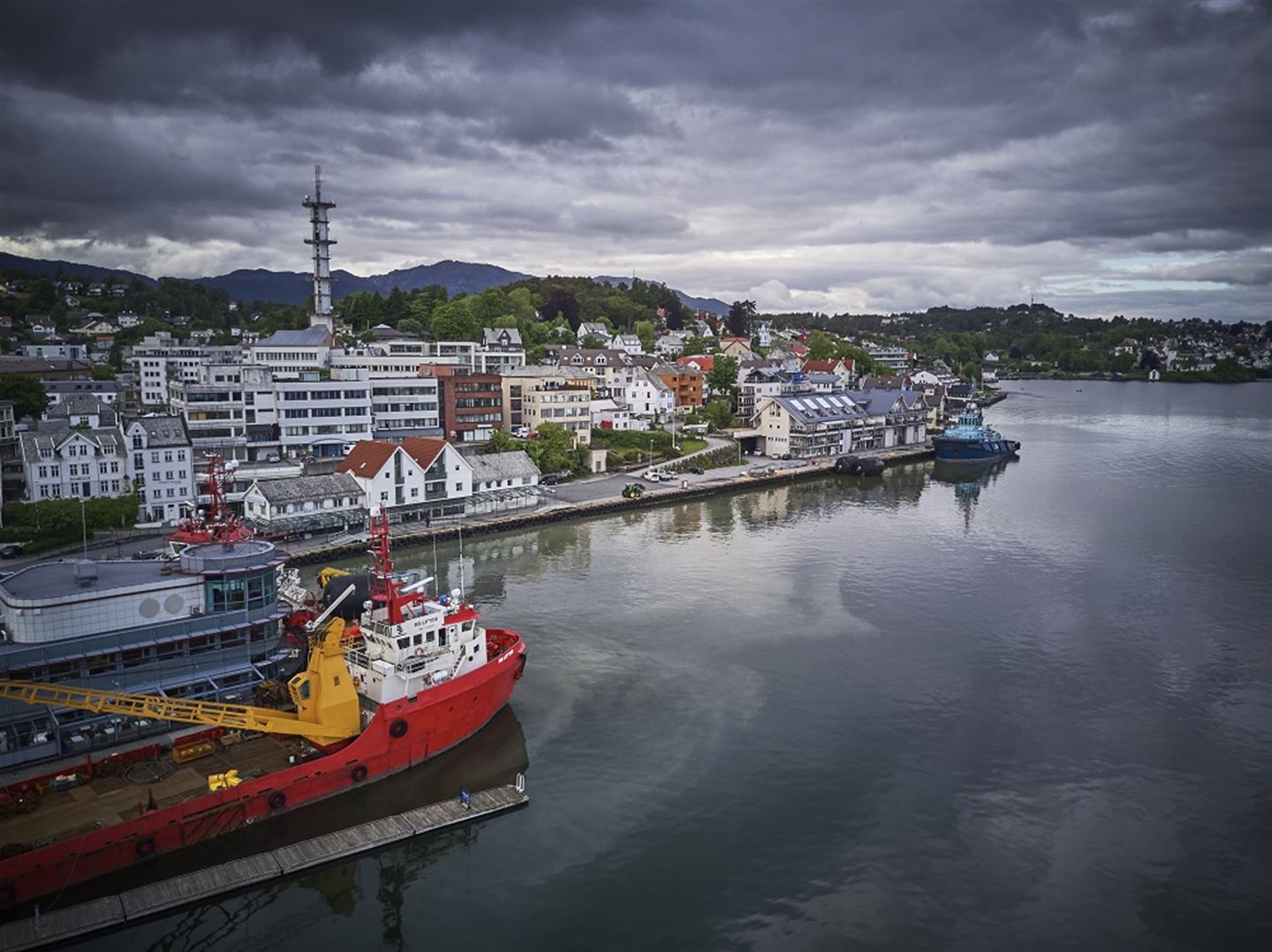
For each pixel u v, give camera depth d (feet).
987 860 146.61
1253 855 149.18
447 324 654.94
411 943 126.93
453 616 181.06
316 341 502.38
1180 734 189.78
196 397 380.99
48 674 151.33
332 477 338.13
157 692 159.33
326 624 191.52
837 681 213.87
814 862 145.38
